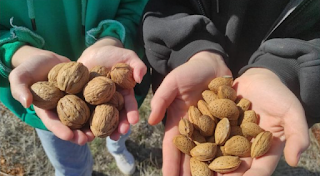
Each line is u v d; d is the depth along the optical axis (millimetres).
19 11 319
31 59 279
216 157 296
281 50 296
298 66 296
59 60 302
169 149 300
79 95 294
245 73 322
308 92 292
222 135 295
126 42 345
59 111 268
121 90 300
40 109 279
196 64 308
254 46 353
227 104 300
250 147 288
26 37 311
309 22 309
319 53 283
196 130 310
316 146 530
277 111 276
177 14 327
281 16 310
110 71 303
